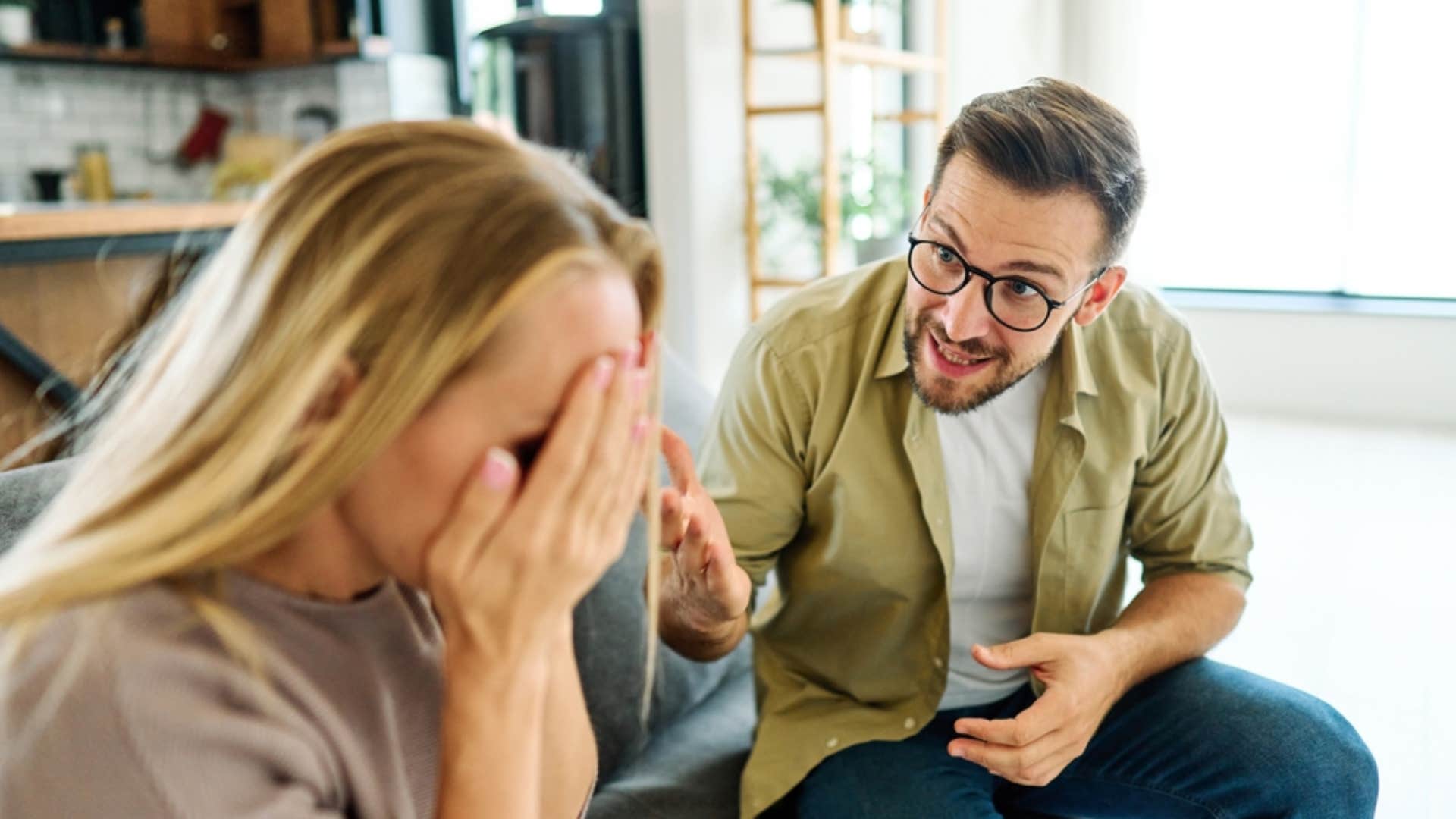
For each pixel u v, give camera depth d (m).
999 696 1.43
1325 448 4.23
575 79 4.17
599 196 0.71
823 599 1.37
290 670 0.65
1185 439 1.40
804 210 4.32
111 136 4.89
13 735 0.58
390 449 0.62
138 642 0.59
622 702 1.40
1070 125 1.09
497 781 0.66
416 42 4.82
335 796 0.68
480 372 0.60
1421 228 4.77
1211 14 4.94
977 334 1.16
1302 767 1.25
